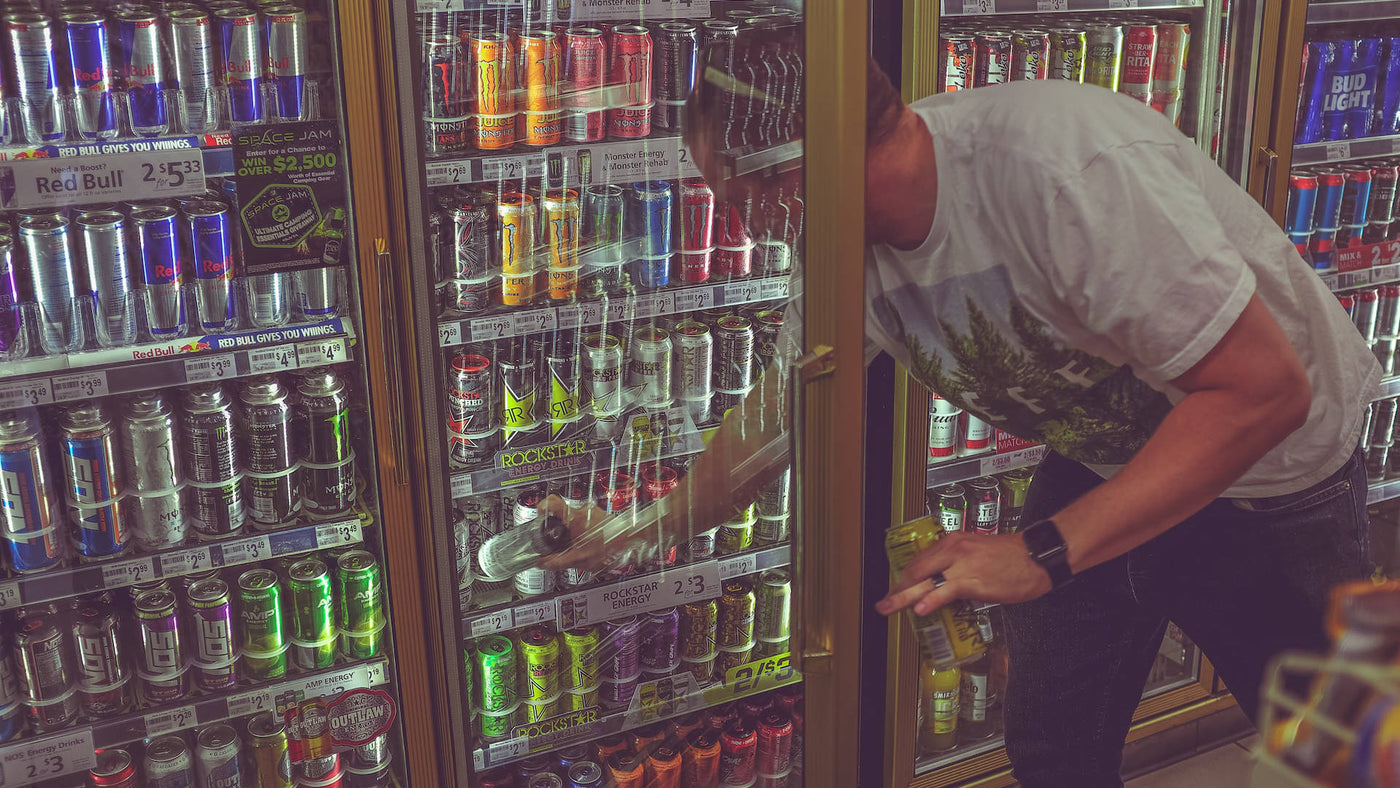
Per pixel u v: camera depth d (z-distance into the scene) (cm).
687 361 184
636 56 168
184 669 166
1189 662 236
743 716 210
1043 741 165
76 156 137
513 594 183
